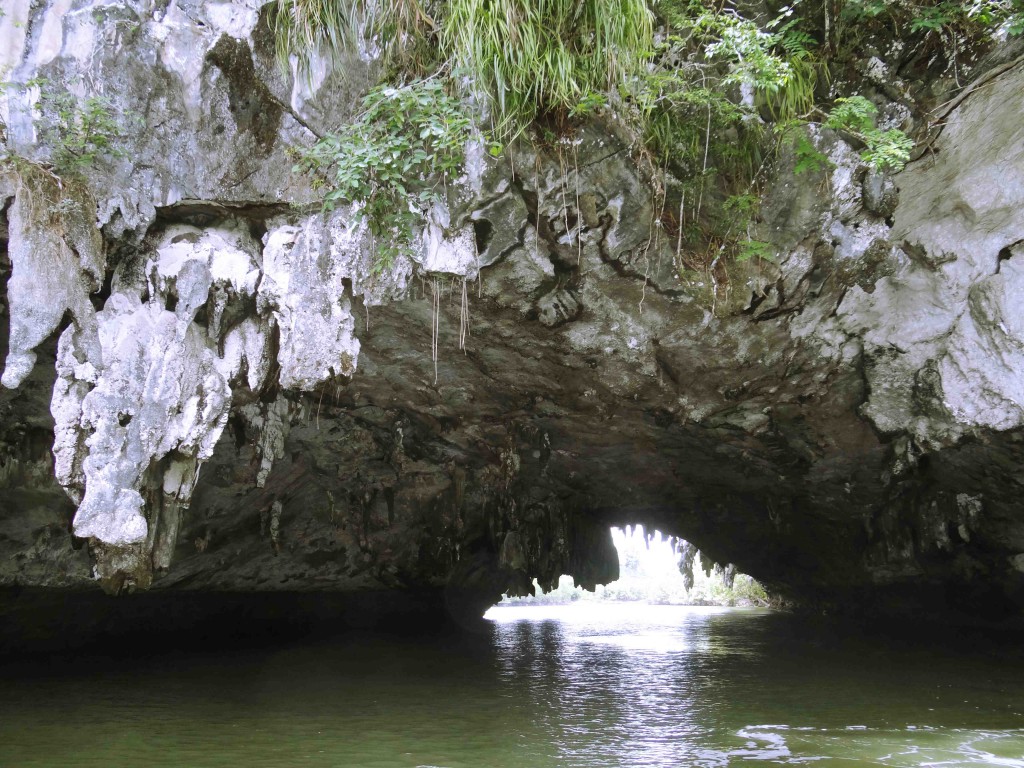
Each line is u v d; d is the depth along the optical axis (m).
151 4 7.37
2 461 10.07
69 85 7.23
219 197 7.77
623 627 22.36
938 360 9.97
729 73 8.23
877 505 14.03
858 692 10.45
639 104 8.01
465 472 14.69
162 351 7.35
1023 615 14.06
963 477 11.83
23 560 11.35
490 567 19.66
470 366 10.51
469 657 14.33
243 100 7.59
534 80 7.40
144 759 6.71
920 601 16.05
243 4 7.36
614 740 7.57
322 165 7.65
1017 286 9.24
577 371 10.35
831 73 8.67
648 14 7.34
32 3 7.19
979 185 8.99
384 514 15.71
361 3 7.38
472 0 6.88
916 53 8.52
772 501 15.23
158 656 13.34
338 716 8.60
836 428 11.64
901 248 9.51
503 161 7.74
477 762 6.71
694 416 11.16
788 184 8.70
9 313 7.70
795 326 9.77
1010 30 7.98
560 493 16.62
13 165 6.96
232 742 7.34
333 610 17.84
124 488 6.98
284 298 7.62
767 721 8.50
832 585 18.31
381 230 7.45
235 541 14.09
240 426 10.56
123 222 7.40
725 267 9.09
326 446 13.02
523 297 8.81
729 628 21.80
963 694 10.23
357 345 7.77
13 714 8.52
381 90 7.20
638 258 8.70
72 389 7.04
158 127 7.54
